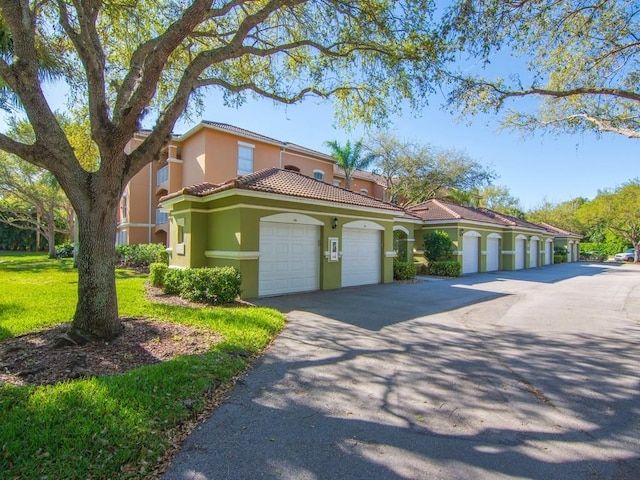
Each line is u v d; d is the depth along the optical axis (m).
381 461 3.04
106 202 5.74
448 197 34.19
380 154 30.09
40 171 22.92
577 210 44.62
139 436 3.16
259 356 5.61
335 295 11.55
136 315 7.48
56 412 3.36
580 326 8.11
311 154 26.09
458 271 19.48
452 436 3.45
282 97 10.03
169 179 22.33
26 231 39.91
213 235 11.77
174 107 6.34
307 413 3.86
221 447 3.21
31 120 5.30
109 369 4.62
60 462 2.78
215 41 9.88
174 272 10.59
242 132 21.61
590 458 3.12
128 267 20.33
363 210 13.66
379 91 9.66
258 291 10.77
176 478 2.79
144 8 8.77
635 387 4.66
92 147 13.45
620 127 10.02
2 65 5.11
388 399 4.23
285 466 2.96
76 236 19.95
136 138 23.59
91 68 5.52
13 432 3.04
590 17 8.11
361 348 6.14
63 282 12.90
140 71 6.96
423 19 7.37
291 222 11.55
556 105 10.92
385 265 15.30
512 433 3.52
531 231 28.66
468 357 5.80
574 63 9.27
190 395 3.96
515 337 7.09
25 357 4.89
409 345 6.38
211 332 6.37
